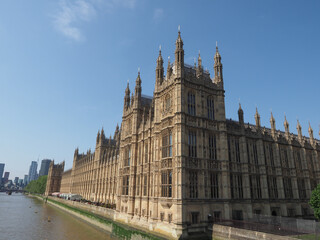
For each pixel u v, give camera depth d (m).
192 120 40.41
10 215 87.62
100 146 113.88
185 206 35.12
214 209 38.25
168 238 35.28
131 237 40.62
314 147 60.56
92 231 56.16
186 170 37.03
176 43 43.44
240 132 47.06
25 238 49.72
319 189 34.12
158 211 40.25
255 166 47.38
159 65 48.97
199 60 46.12
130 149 56.31
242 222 38.59
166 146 41.31
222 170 41.22
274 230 33.47
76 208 86.88
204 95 43.47
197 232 35.22
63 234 53.03
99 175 108.12
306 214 52.09
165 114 43.16
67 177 184.25
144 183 48.25
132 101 60.09
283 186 50.28
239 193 43.03
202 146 40.06
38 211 102.69
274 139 52.44
